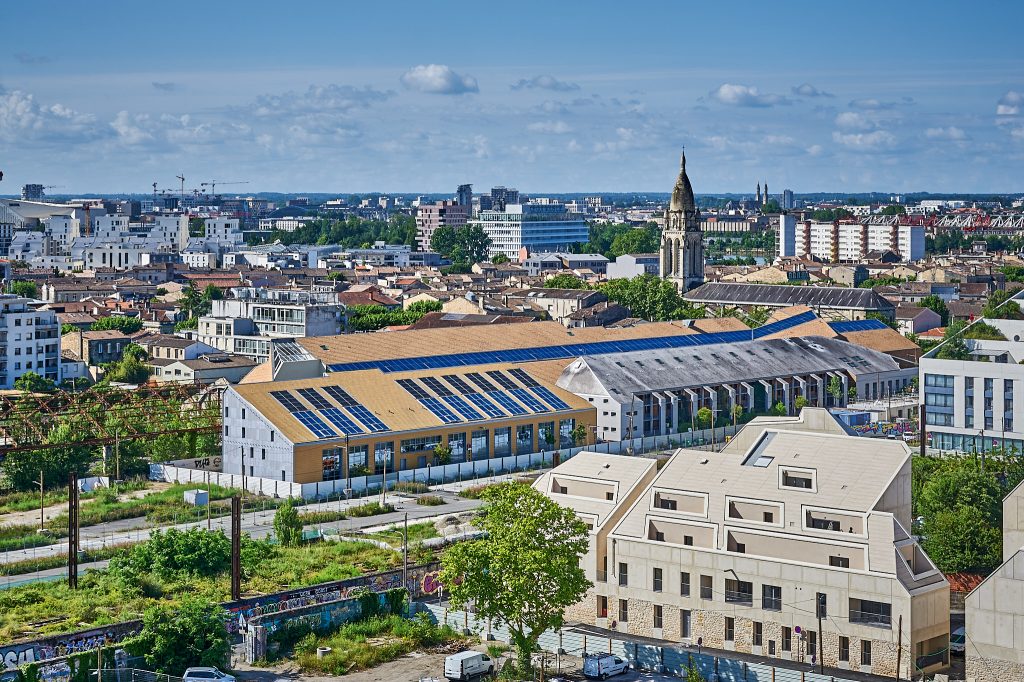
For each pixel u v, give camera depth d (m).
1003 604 153.12
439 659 170.25
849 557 164.12
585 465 190.75
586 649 171.62
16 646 161.38
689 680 154.50
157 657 162.12
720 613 170.75
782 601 166.50
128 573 197.12
